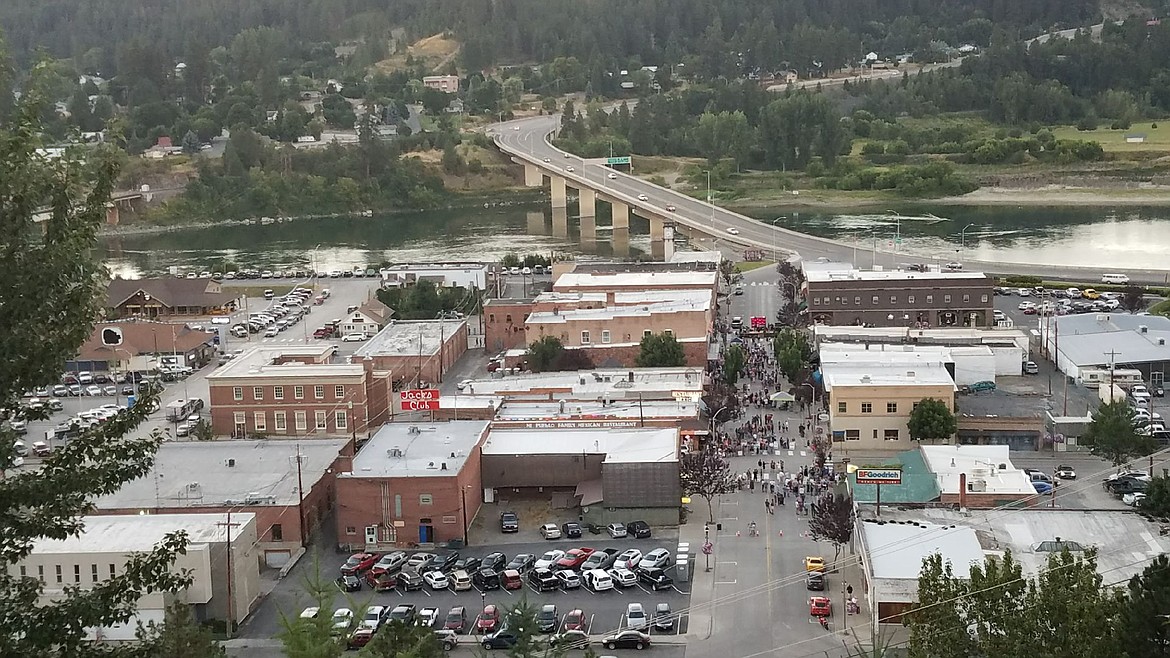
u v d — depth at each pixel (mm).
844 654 102938
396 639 75500
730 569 123188
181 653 67250
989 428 161375
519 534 136500
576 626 108938
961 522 119438
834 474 149375
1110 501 137625
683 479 138000
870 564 108250
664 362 198375
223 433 176750
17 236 38594
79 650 41000
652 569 120000
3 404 39094
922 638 87312
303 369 177500
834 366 179500
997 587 86875
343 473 134750
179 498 134250
